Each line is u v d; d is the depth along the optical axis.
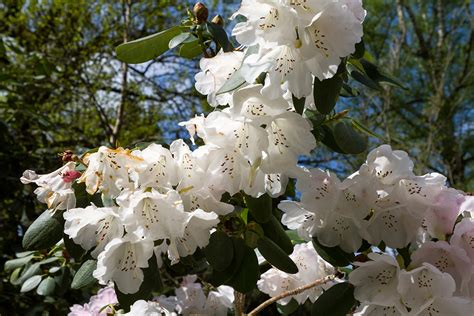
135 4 3.15
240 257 0.64
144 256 0.57
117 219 0.58
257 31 0.53
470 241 0.57
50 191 0.63
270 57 0.56
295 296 0.85
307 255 0.82
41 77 2.25
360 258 0.63
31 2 3.00
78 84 3.11
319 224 0.62
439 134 3.85
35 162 2.07
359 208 0.59
